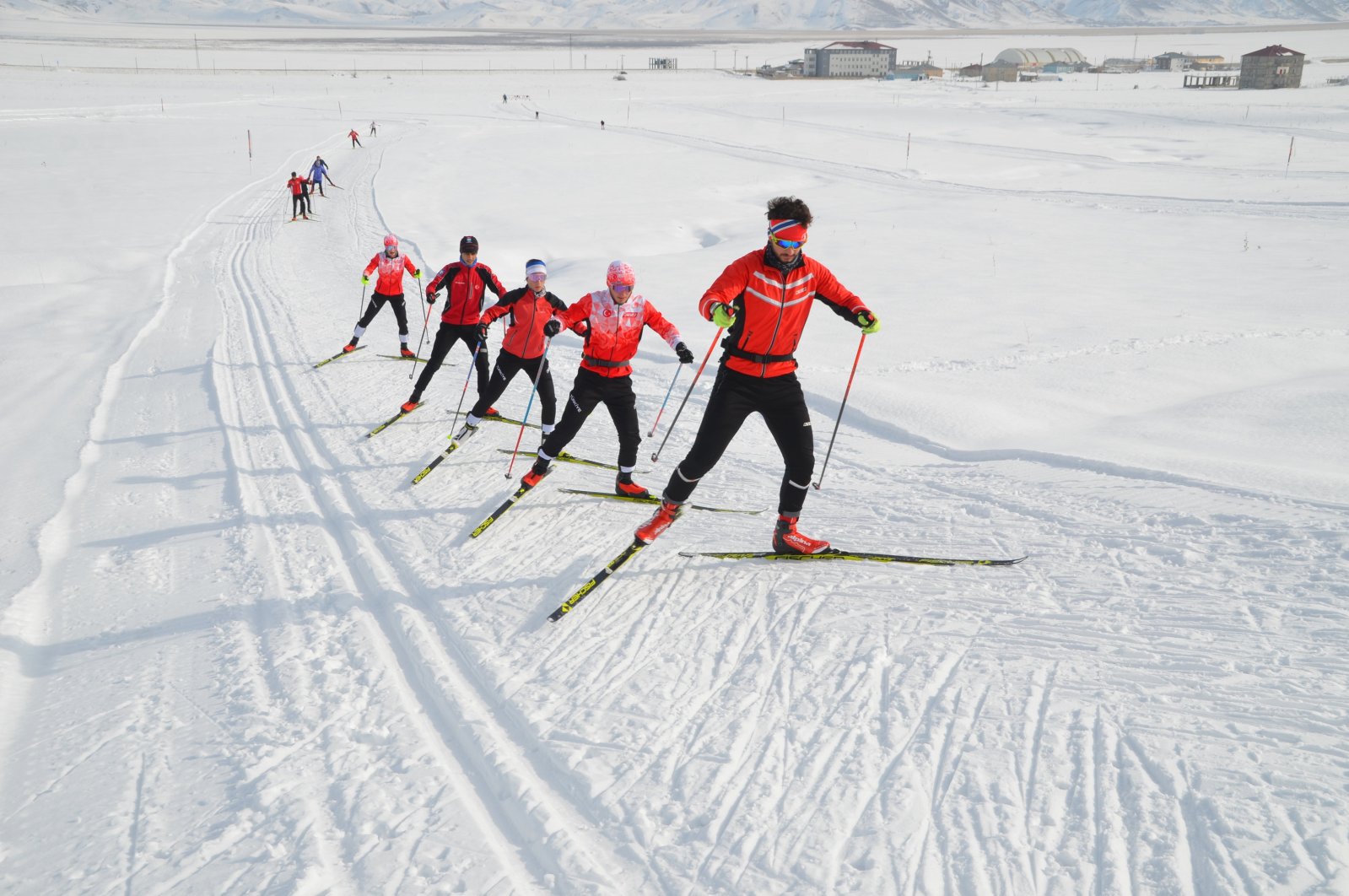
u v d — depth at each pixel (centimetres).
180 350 1076
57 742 345
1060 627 366
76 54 11981
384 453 695
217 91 7419
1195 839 247
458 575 470
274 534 544
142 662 402
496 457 679
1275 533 423
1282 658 325
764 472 605
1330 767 266
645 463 646
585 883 252
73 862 275
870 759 295
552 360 988
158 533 559
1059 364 849
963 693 327
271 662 391
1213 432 621
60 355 1061
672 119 5459
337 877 260
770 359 419
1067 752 289
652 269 1555
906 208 2361
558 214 2236
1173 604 374
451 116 5584
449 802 293
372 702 357
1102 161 3509
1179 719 299
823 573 440
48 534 557
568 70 12262
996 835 256
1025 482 540
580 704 342
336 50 16325
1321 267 1443
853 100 7294
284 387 902
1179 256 1592
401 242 1884
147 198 2483
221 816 292
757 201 2597
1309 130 4488
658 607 417
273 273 1617
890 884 241
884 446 652
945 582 417
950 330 1027
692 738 315
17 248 1764
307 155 3556
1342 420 616
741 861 254
